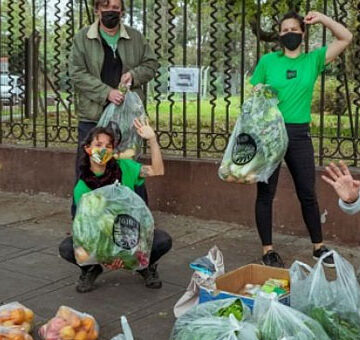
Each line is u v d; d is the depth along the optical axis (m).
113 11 5.48
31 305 4.52
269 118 4.97
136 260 4.39
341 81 6.49
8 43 8.30
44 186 7.67
